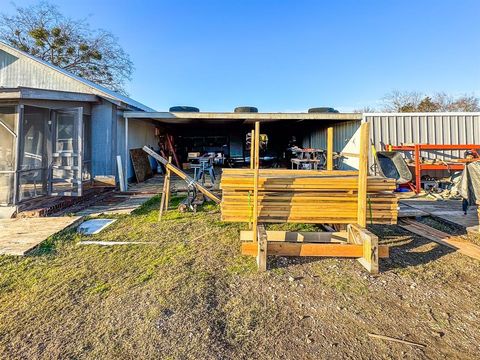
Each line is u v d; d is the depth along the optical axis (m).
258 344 2.01
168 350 1.95
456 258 3.52
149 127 13.41
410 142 9.13
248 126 16.17
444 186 8.49
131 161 11.04
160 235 4.42
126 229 4.77
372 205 3.65
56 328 2.21
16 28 18.95
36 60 10.42
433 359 1.85
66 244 4.06
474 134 9.14
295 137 17.08
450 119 9.15
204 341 2.03
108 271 3.19
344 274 3.08
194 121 13.45
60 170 7.14
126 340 2.06
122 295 2.67
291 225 4.81
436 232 4.50
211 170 8.94
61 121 7.20
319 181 3.60
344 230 4.13
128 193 8.45
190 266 3.29
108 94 10.25
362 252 3.32
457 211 5.73
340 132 11.20
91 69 21.20
